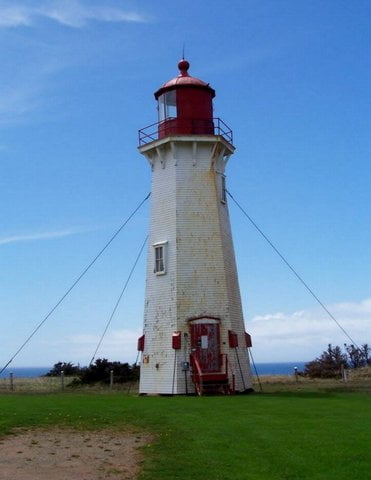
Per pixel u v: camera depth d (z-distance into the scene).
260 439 15.34
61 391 36.75
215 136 31.31
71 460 13.59
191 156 31.50
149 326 30.59
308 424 17.27
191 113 31.81
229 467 13.06
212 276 30.30
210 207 31.14
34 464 13.20
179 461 13.46
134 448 14.72
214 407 20.88
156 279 30.84
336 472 12.77
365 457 13.76
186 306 29.66
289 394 27.45
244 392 29.66
